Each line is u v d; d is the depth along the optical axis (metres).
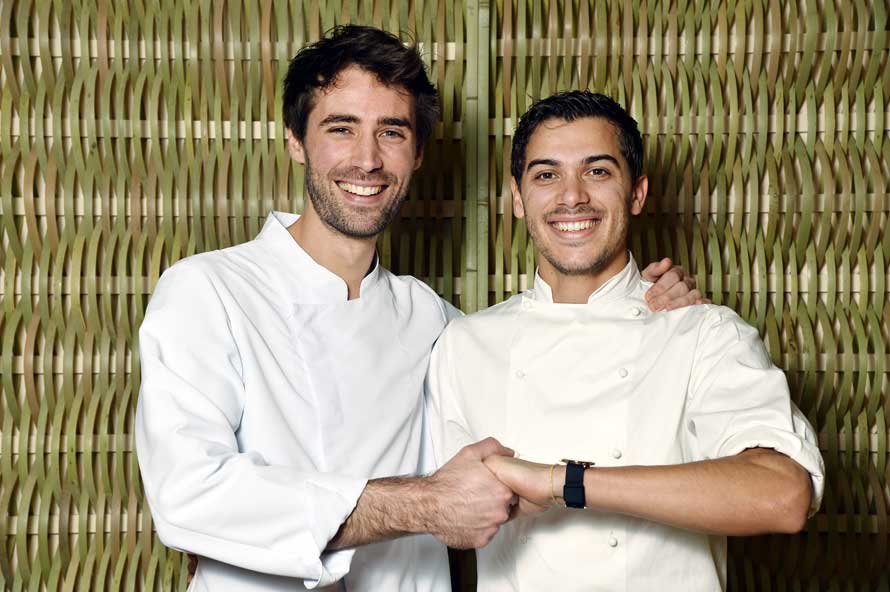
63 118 1.70
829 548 1.65
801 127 1.69
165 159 1.70
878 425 1.66
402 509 1.11
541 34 1.70
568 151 1.25
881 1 1.67
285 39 1.67
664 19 1.70
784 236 1.68
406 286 1.46
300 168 1.68
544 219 1.26
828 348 1.66
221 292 1.25
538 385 1.27
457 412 1.34
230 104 1.69
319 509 1.10
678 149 1.72
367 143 1.28
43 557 1.65
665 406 1.19
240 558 1.12
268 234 1.37
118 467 1.65
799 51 1.69
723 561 1.23
